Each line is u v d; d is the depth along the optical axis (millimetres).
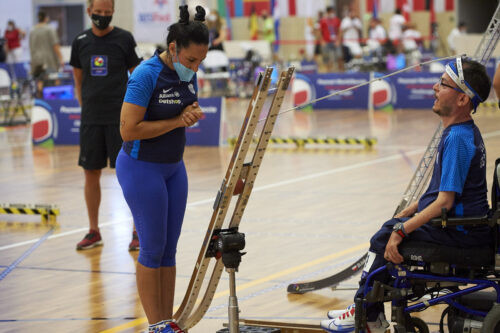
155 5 26219
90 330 5352
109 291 6285
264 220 8680
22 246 7848
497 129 15727
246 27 31422
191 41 4500
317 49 28891
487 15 32781
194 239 7910
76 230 8484
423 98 19969
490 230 4395
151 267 4781
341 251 7281
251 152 13812
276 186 10719
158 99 4648
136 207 4750
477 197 4387
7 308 5895
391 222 4543
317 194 10078
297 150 14148
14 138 16891
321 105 20891
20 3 29312
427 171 5336
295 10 31547
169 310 5008
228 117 19094
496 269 4320
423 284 4484
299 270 6707
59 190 10844
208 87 26125
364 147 14172
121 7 28625
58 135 15523
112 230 8422
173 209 4910
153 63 4645
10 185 11297
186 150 14312
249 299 5961
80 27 32969
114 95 7367
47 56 19453
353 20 27906
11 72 22844
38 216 9273
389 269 4430
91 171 7586
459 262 4359
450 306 4707
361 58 27656
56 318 5625
